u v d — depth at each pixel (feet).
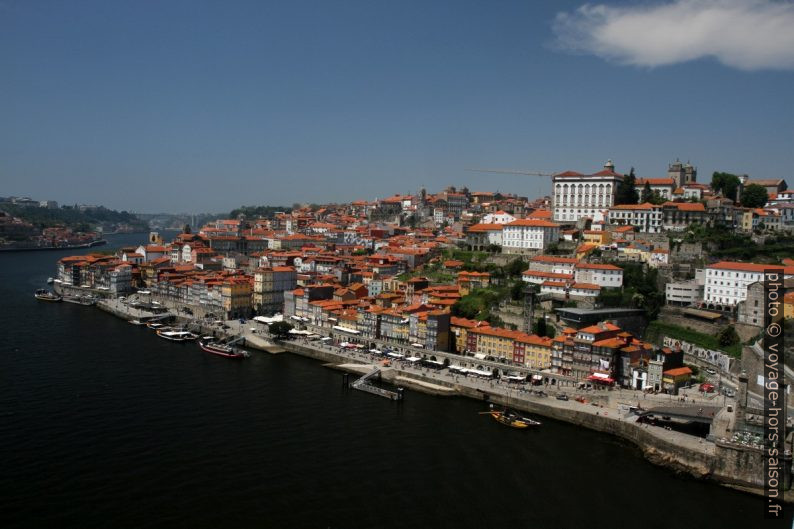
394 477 468.75
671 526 416.67
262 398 640.58
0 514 394.52
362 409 618.44
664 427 553.64
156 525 390.01
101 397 617.62
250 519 401.49
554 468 497.05
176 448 501.15
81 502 412.57
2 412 563.07
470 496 445.78
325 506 421.59
